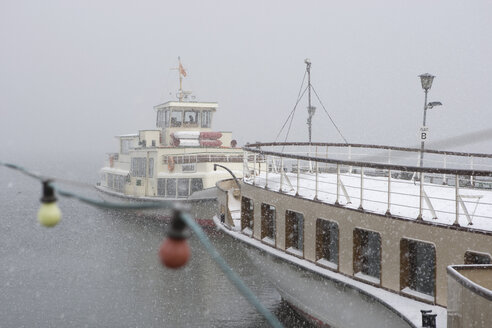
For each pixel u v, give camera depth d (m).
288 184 18.55
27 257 31.81
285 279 17.62
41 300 23.77
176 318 21.20
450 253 12.15
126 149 49.97
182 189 41.22
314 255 16.11
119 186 49.09
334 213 15.20
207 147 42.16
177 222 3.05
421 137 21.56
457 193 12.14
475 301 9.05
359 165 14.34
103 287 25.52
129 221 44.94
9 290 25.23
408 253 13.24
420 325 11.25
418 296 12.83
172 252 3.01
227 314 21.47
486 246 11.53
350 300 14.52
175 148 42.12
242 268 28.27
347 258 14.79
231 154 40.69
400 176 24.39
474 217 13.18
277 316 20.72
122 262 30.27
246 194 20.30
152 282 26.08
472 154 20.34
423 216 13.42
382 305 13.12
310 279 16.05
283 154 17.45
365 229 14.14
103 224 43.59
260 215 19.02
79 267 29.30
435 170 12.40
